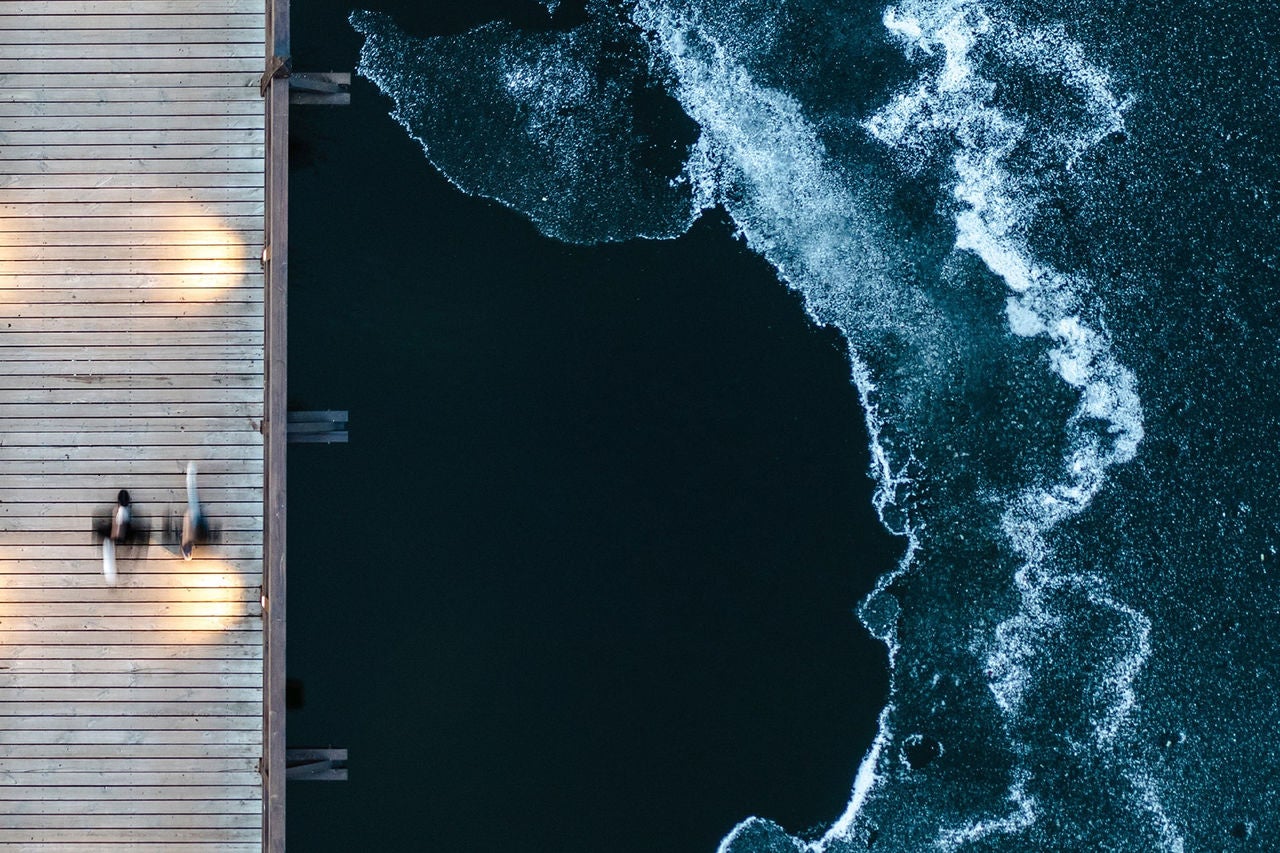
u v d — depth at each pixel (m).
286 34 12.57
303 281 14.24
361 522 14.05
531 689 14.05
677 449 14.41
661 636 14.21
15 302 12.66
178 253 12.80
